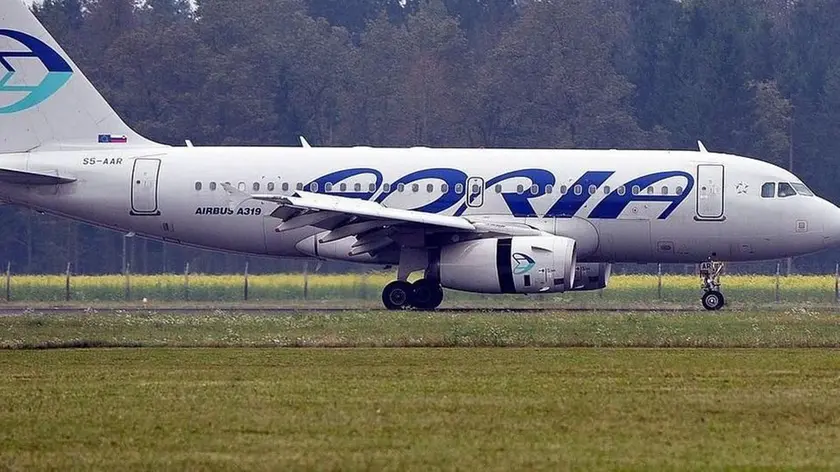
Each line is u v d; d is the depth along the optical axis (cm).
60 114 15262
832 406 6669
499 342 10238
